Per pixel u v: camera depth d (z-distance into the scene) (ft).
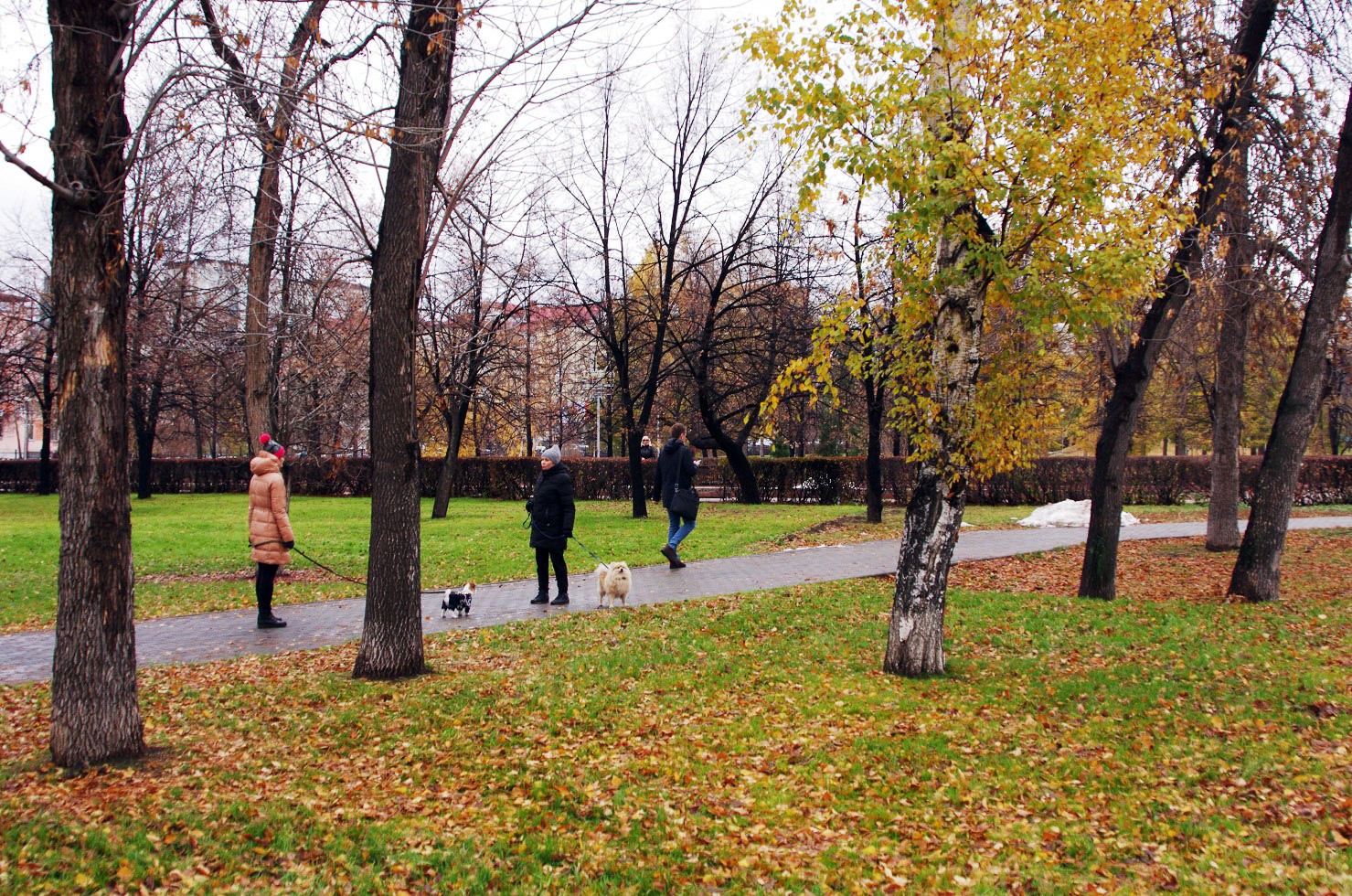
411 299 27.07
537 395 115.44
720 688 26.73
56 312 18.67
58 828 15.48
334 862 15.28
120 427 19.29
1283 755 19.81
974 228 25.14
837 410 38.88
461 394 84.94
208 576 50.24
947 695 25.46
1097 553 40.24
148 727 22.33
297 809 17.38
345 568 52.70
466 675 27.89
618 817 17.57
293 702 24.82
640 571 49.44
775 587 42.88
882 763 20.44
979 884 14.70
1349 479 99.55
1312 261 43.75
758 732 22.61
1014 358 29.22
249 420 48.37
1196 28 39.09
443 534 68.90
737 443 99.25
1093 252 25.20
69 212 18.10
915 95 25.67
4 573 50.88
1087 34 25.53
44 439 130.52
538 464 120.16
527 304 83.51
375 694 25.54
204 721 22.94
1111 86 26.14
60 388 18.72
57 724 19.19
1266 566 39.01
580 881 15.12
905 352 28.50
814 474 104.68
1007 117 24.47
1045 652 30.48
